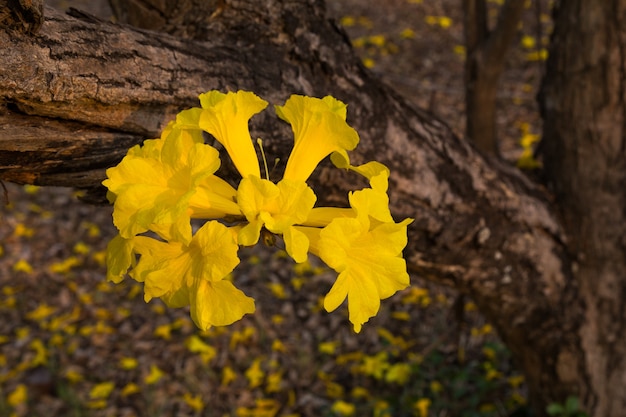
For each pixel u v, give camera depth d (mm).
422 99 6633
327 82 1735
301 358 4164
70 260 4938
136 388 3939
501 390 3842
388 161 1865
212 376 4078
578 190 2535
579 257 2574
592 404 2838
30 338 4543
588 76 2438
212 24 1651
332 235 884
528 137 4723
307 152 1042
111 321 4680
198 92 1398
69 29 1190
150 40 1346
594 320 2672
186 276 927
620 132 2451
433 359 3822
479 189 2125
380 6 8859
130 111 1294
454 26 8266
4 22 1071
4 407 3914
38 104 1146
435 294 4684
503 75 6910
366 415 3752
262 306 4688
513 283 2396
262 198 896
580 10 2422
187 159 906
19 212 5738
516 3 2596
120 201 893
